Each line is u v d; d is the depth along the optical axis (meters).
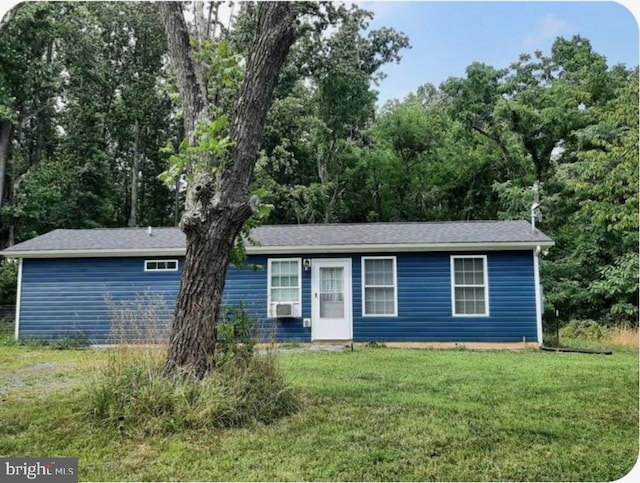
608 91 17.53
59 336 11.47
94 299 11.57
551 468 3.44
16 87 17.48
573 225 16.14
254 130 4.92
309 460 3.55
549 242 10.44
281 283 11.47
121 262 11.65
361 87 22.16
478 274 10.96
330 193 23.38
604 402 5.15
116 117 22.84
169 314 9.69
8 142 18.70
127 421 4.09
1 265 17.53
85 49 20.39
